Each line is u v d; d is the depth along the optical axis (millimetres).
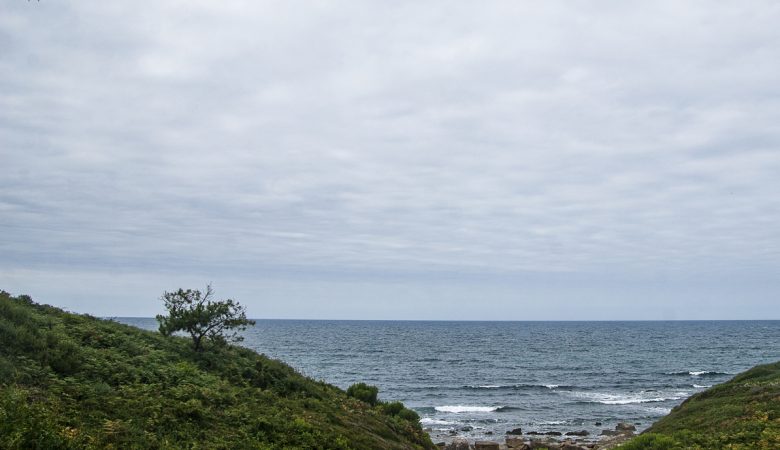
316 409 23000
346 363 102188
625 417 55625
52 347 19203
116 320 30047
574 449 39219
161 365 21750
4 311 20578
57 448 12125
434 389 73750
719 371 95875
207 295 27203
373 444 20922
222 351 27203
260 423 18375
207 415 17734
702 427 26547
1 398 13555
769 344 166375
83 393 16266
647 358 120312
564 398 67750
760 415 25406
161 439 14734
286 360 102375
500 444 42531
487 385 77750
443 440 44344
